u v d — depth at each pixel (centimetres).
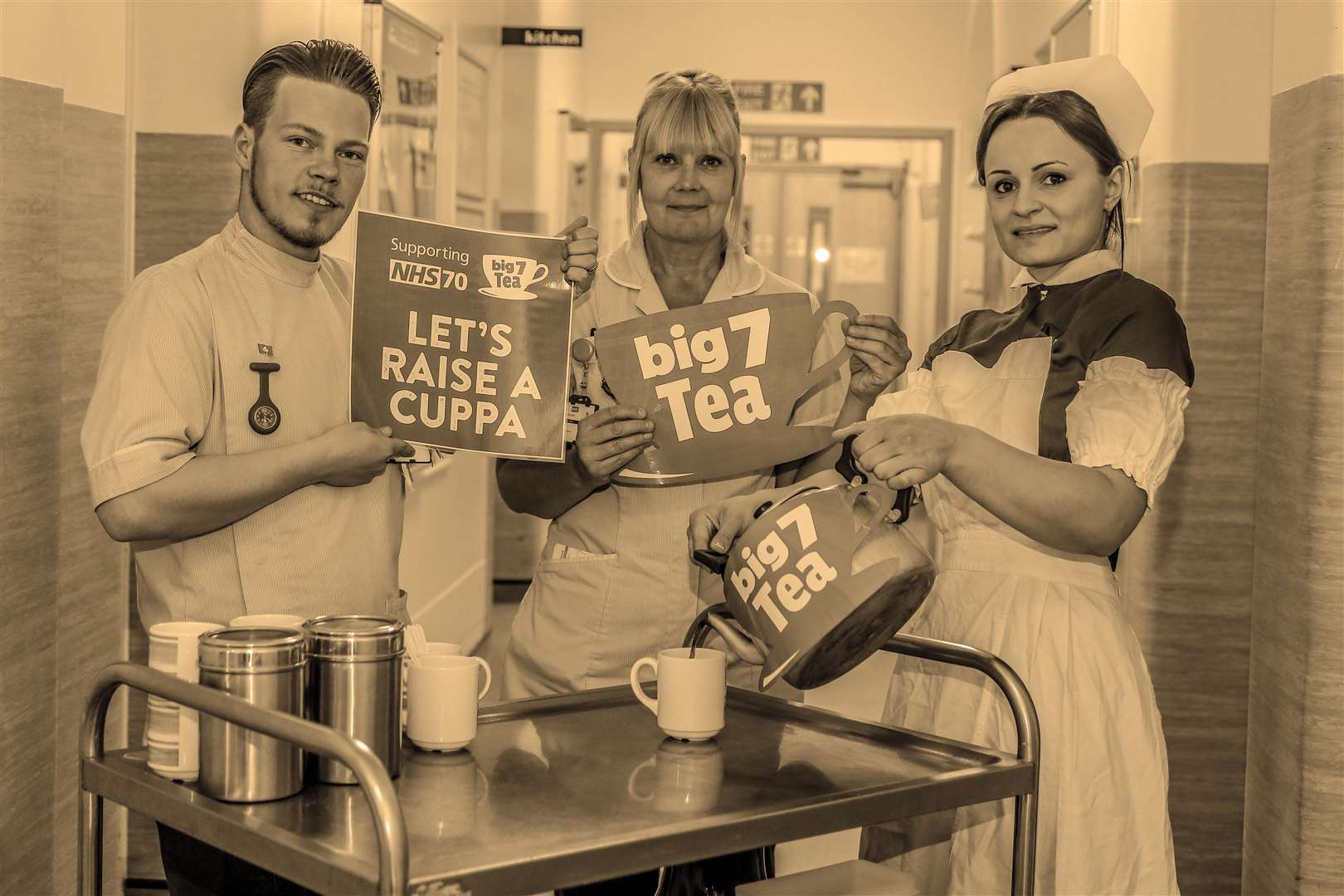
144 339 158
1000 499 145
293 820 117
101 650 262
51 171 220
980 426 170
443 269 170
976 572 171
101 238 262
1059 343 165
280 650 123
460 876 104
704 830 117
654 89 199
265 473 156
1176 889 164
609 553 207
